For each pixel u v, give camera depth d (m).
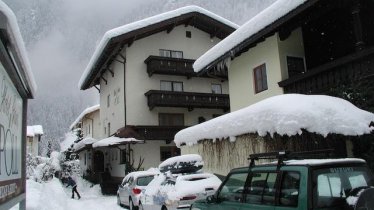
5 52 3.82
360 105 10.45
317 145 9.55
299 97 10.16
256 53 15.83
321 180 4.84
